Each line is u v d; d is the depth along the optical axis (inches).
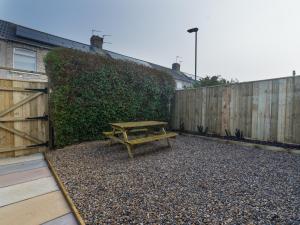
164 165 124.6
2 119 142.1
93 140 193.5
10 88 146.1
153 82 247.3
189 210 70.3
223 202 76.1
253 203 75.1
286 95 159.2
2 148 142.6
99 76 192.1
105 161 133.3
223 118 209.5
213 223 62.2
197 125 239.9
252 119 183.2
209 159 138.6
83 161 132.8
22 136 152.3
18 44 317.7
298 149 152.0
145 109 238.8
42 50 343.3
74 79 174.2
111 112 202.4
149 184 94.4
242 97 191.3
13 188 91.4
